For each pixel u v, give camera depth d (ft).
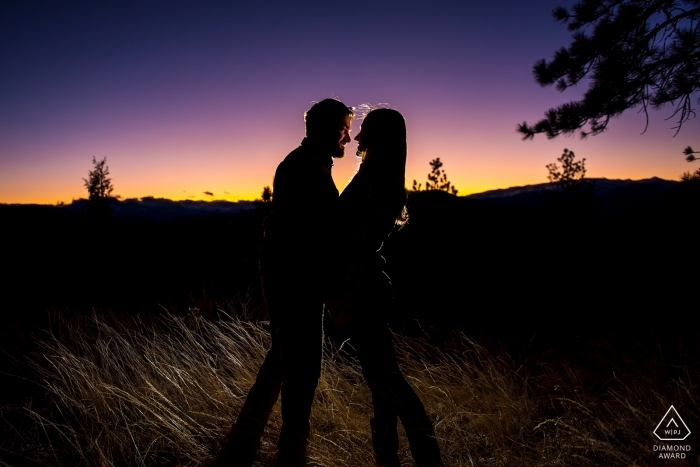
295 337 6.71
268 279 6.87
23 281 20.51
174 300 18.69
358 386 10.24
